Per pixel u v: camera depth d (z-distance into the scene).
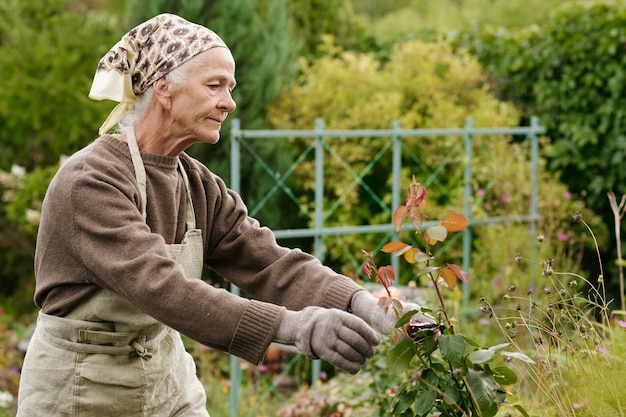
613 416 2.42
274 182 7.00
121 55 2.33
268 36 7.05
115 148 2.33
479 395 2.04
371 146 7.10
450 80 7.59
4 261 8.93
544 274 2.53
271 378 6.36
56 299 2.33
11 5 8.66
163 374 2.48
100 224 2.18
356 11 16.41
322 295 2.38
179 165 2.46
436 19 14.37
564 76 7.18
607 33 6.93
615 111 6.95
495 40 7.95
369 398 4.12
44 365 2.37
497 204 6.73
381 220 6.99
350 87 7.34
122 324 2.35
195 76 2.30
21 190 8.03
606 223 7.23
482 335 4.84
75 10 9.87
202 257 2.48
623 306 3.06
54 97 8.23
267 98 7.11
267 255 2.52
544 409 2.55
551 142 7.52
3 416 5.11
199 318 2.08
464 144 7.13
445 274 2.10
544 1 13.67
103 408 2.37
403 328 2.11
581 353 2.52
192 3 6.89
